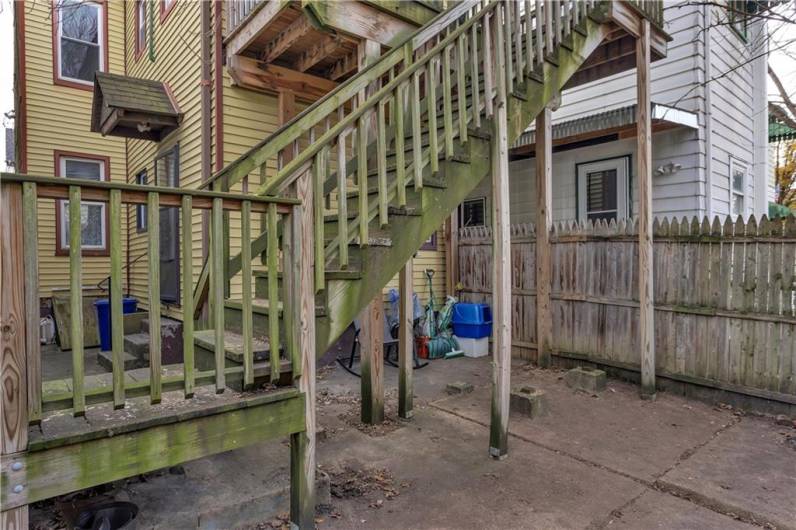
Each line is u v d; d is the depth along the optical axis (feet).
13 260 4.91
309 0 11.80
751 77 23.70
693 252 14.71
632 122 17.80
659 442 11.41
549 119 17.97
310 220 7.41
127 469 5.73
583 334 17.62
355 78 11.17
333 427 12.51
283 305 7.40
